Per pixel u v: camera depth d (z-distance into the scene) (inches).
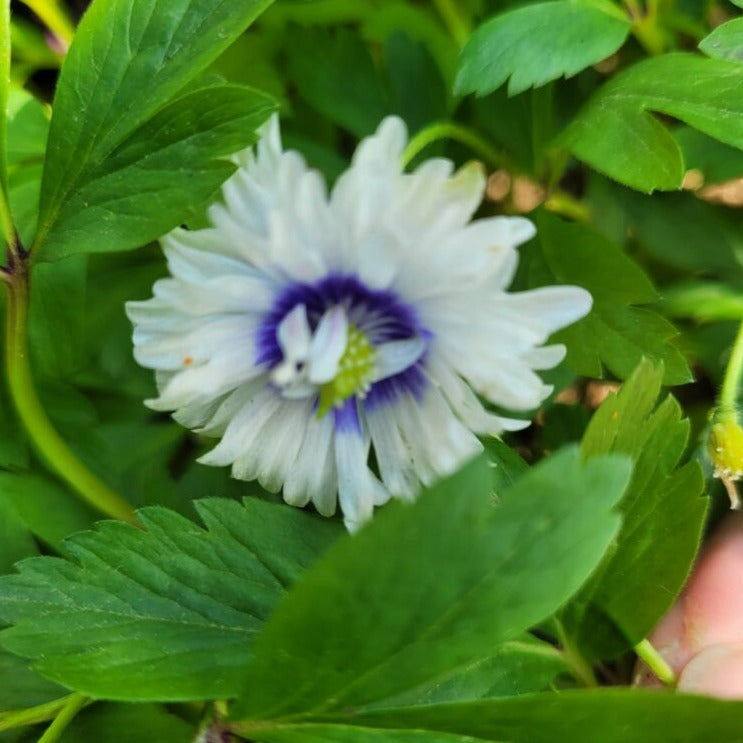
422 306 4.7
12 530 5.4
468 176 4.5
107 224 4.9
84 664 4.7
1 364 5.5
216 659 4.8
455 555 4.1
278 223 4.4
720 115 5.1
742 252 5.9
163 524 5.0
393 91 6.0
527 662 5.1
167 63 4.9
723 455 5.5
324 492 5.1
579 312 4.7
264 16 6.1
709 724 4.4
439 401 4.9
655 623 5.1
